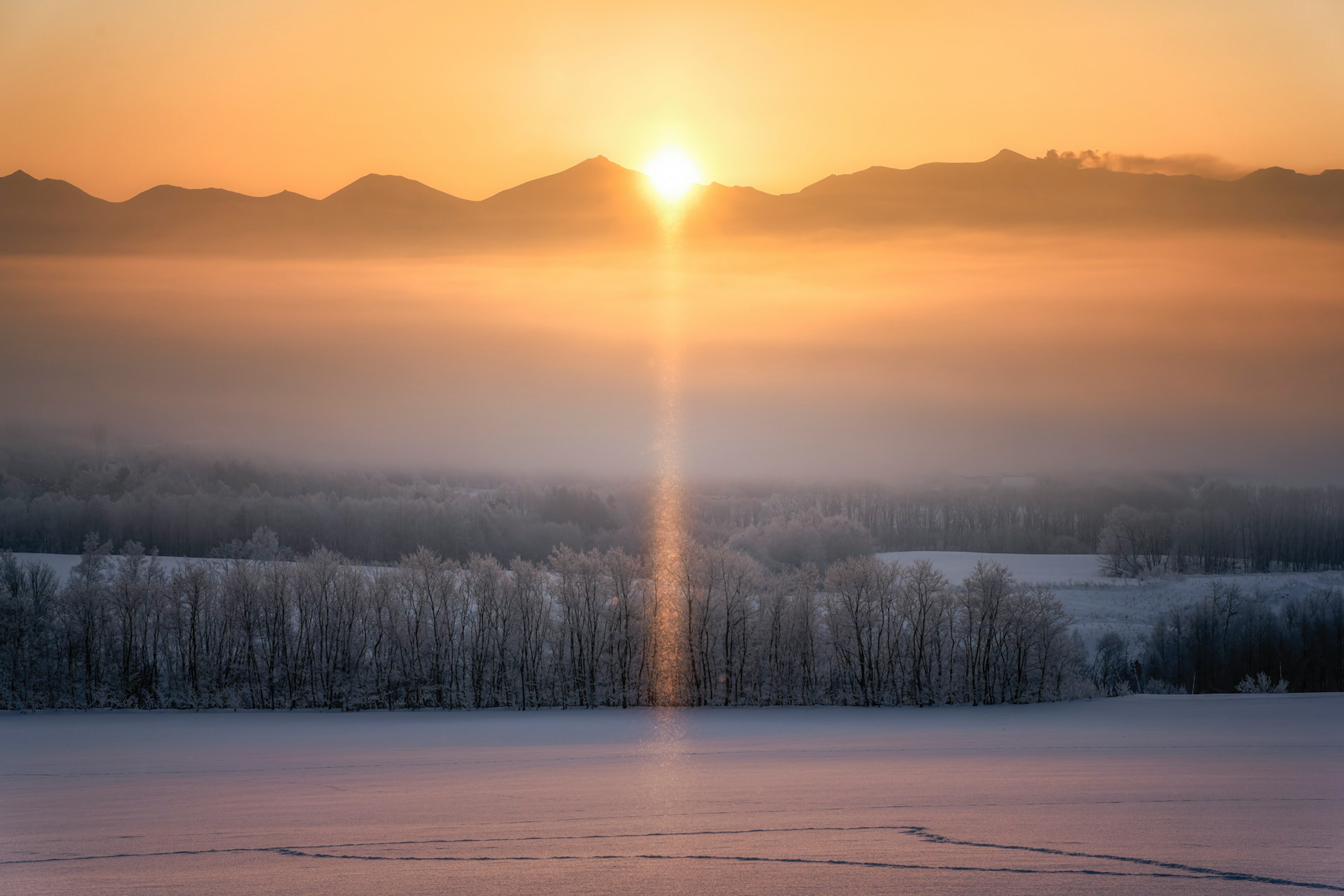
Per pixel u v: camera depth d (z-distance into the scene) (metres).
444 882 25.08
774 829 32.16
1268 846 28.14
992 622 98.81
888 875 24.91
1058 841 29.08
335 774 57.59
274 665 101.62
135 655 103.31
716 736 76.31
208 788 52.22
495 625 101.12
